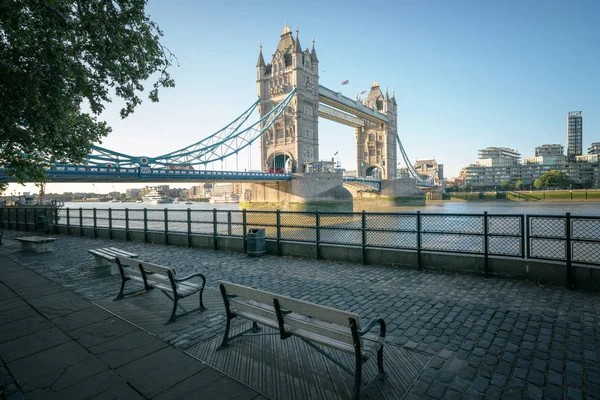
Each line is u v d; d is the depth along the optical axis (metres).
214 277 8.12
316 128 95.31
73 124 10.23
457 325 5.03
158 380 3.67
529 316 5.29
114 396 3.41
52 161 10.16
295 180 75.69
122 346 4.48
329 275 8.07
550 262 6.86
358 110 114.12
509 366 3.88
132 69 7.70
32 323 5.29
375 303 6.09
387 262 8.76
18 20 6.07
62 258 10.56
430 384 3.58
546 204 109.38
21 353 4.33
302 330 3.72
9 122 7.11
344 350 3.28
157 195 182.38
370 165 137.88
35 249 11.84
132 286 7.30
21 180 8.70
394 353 4.23
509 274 7.29
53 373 3.85
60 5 6.45
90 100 7.56
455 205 118.75
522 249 7.17
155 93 8.14
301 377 3.70
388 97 141.25
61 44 6.86
